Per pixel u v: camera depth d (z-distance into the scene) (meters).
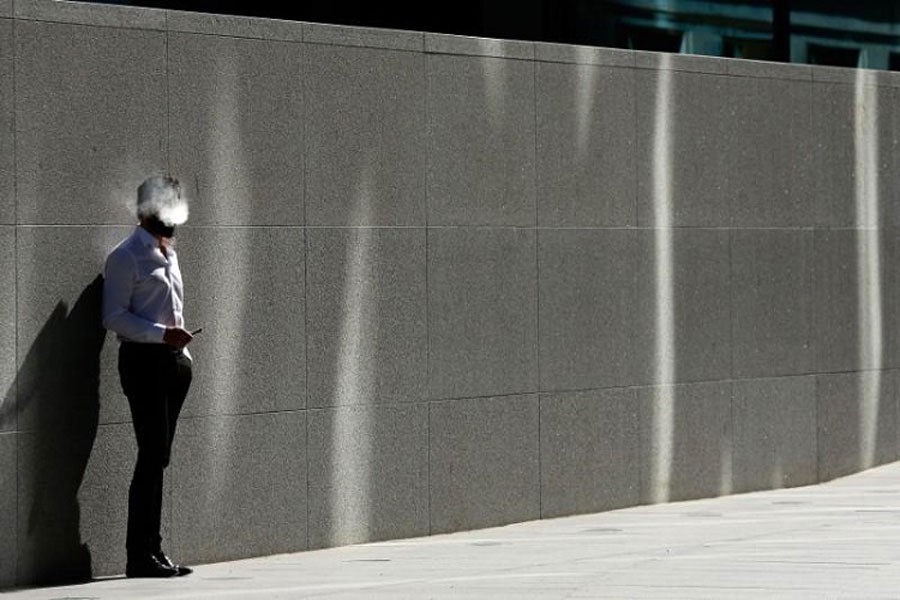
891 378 25.56
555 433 20.89
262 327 17.98
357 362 18.84
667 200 22.20
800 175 24.02
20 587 15.95
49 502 16.25
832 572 15.62
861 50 27.27
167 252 16.42
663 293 22.14
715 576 15.47
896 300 25.59
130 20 16.91
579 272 21.16
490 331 20.17
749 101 23.30
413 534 19.39
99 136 16.62
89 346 16.55
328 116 18.56
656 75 22.05
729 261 23.03
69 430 16.41
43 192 16.20
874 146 25.19
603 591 14.65
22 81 16.06
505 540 18.97
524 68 20.55
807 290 24.17
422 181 19.47
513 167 20.42
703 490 22.70
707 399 22.72
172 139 17.23
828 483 24.36
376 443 19.03
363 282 18.89
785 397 23.83
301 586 15.51
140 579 16.30
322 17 20.95
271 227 18.06
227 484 17.67
